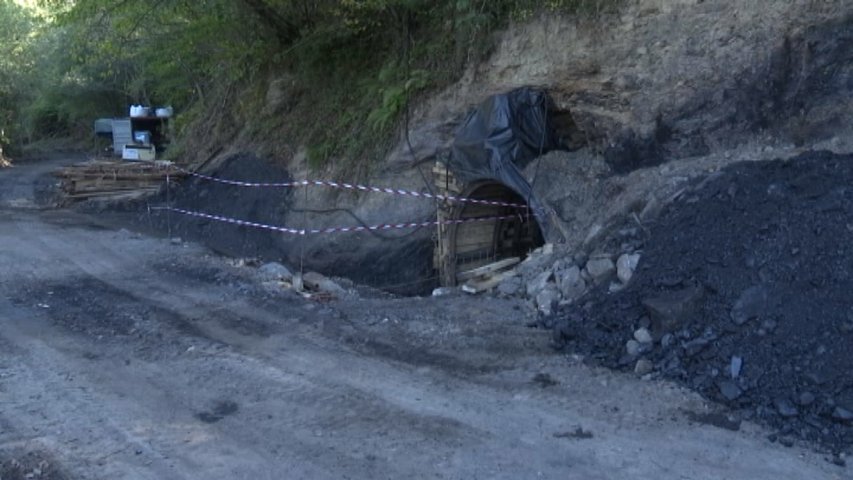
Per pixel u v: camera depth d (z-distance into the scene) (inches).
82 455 187.3
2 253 483.2
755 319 230.8
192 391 231.6
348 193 546.6
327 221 551.5
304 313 322.0
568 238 385.4
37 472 178.1
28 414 213.3
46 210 762.8
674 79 366.9
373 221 518.6
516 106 432.8
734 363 220.2
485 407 216.4
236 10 633.6
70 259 463.8
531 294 346.0
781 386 207.8
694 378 225.3
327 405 219.3
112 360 261.7
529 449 189.0
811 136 320.2
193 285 382.0
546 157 424.5
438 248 482.9
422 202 496.7
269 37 673.6
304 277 430.0
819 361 208.2
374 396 225.8
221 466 181.5
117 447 191.9
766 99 337.4
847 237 240.7
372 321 308.5
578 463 181.2
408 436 197.5
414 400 222.5
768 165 298.8
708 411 209.0
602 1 393.1
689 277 262.7
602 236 342.6
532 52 430.9
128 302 345.1
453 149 462.0
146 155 1047.0
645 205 340.8
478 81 464.1
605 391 225.9
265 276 406.0
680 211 307.0
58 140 1983.3
